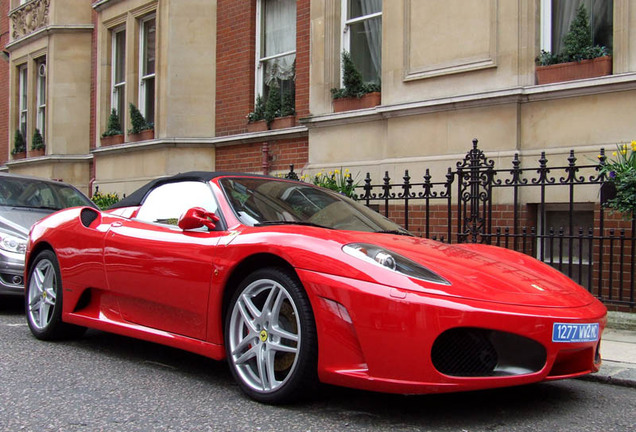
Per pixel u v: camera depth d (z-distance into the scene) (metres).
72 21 14.77
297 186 4.38
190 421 2.98
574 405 3.38
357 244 3.17
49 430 2.86
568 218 6.70
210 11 11.26
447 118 7.41
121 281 4.14
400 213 7.77
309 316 3.07
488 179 6.31
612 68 6.34
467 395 3.50
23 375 3.82
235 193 3.93
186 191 4.14
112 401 3.30
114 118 13.19
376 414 3.11
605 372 3.94
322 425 2.93
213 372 3.95
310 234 3.29
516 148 6.84
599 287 5.57
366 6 8.85
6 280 5.94
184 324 3.74
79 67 14.78
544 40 6.97
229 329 3.43
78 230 4.60
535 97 6.75
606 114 6.30
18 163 15.96
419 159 7.59
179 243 3.78
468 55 7.28
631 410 3.31
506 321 2.82
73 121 14.73
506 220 6.88
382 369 2.84
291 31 10.23
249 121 10.45
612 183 5.42
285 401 3.17
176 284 3.73
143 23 12.74
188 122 11.23
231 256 3.45
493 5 7.07
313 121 8.86
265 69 10.62
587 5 6.82
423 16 7.70
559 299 3.12
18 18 16.64
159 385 3.62
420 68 7.71
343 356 2.94
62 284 4.66
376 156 8.23
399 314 2.81
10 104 16.91
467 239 6.81
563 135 6.58
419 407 3.24
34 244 4.97
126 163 12.45
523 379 2.88
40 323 4.89
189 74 11.25
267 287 3.30
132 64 12.63
